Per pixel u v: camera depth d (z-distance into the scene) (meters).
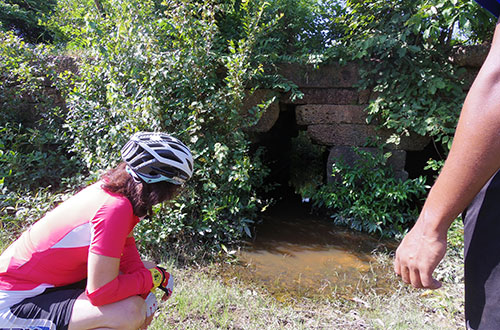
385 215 4.00
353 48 4.16
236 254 3.47
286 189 6.00
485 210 0.84
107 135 3.48
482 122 0.72
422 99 3.95
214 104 3.59
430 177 4.91
